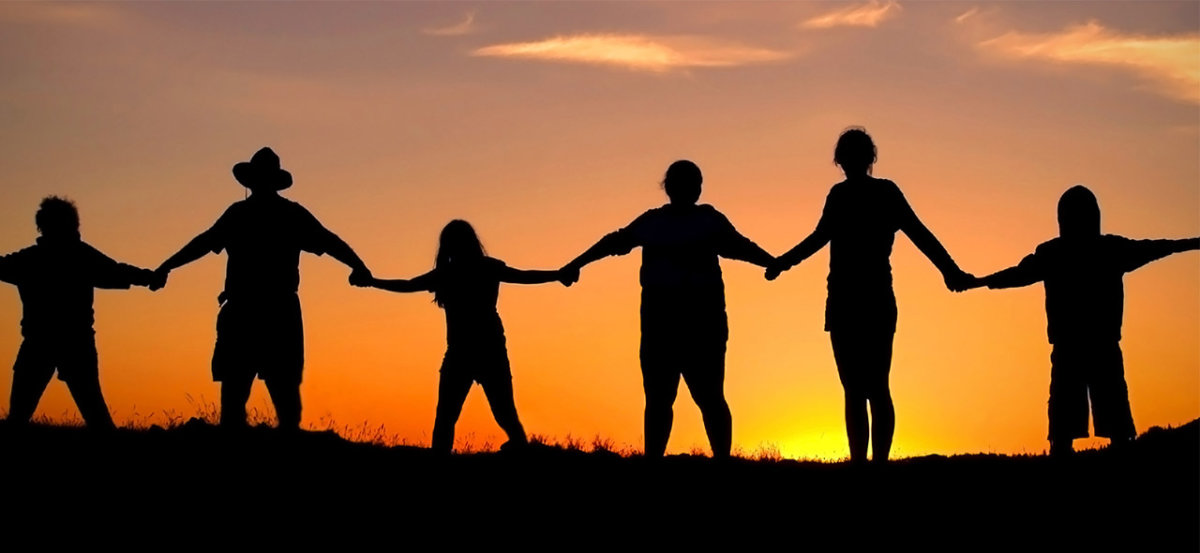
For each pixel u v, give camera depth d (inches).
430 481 620.1
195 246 653.9
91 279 674.2
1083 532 554.6
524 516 583.8
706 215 616.1
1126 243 624.4
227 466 630.5
